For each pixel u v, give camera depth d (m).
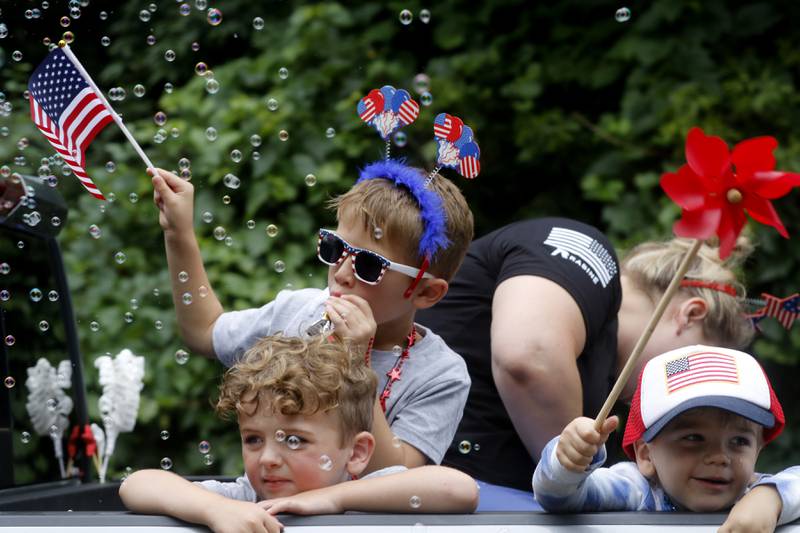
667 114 16.03
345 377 6.06
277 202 15.95
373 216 6.87
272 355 6.05
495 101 17.45
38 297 7.86
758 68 16.50
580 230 8.00
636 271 8.35
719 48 16.84
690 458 5.97
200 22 17.84
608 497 5.99
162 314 15.64
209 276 15.30
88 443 8.54
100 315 15.57
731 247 4.83
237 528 5.14
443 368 7.16
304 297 7.68
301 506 5.36
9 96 16.48
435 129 7.36
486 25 17.64
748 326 8.48
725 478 5.95
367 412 6.23
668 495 6.20
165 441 15.80
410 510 5.62
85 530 5.26
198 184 16.06
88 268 15.86
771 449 16.33
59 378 8.31
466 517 5.27
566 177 17.61
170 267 7.61
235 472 15.48
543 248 7.77
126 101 18.06
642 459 6.31
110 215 16.09
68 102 6.84
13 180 7.77
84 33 18.39
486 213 18.00
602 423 5.37
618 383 5.30
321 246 6.99
